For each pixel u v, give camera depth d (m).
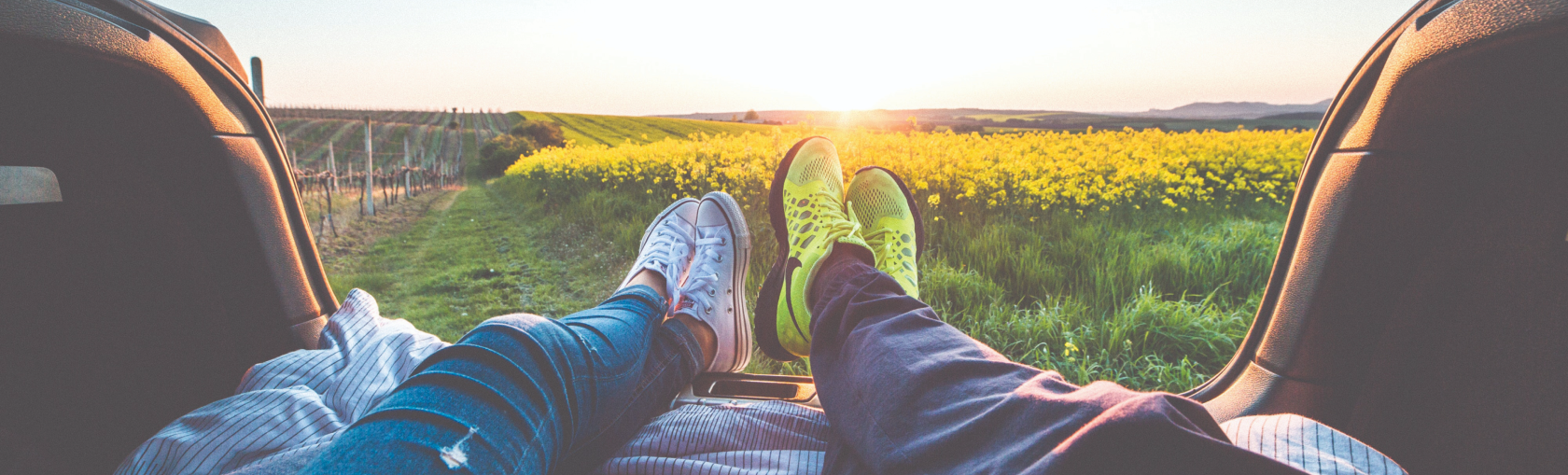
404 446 0.49
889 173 1.87
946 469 0.53
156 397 0.85
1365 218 0.76
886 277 1.00
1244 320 2.12
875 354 0.73
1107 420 0.44
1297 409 0.85
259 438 0.67
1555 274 0.64
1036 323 2.05
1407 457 0.79
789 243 1.65
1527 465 0.68
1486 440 0.71
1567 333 0.64
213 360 0.91
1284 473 0.42
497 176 32.97
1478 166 0.68
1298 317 0.85
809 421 0.92
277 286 0.95
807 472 0.72
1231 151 6.74
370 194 8.31
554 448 0.62
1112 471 0.43
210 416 0.70
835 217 1.58
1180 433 0.42
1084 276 2.50
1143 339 1.94
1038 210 3.78
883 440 0.62
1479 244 0.70
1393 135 0.71
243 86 0.91
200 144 0.83
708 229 1.62
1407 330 0.77
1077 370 1.83
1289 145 6.95
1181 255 2.70
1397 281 0.76
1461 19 0.57
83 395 0.79
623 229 4.15
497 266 3.81
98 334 0.80
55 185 0.74
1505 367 0.69
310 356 0.87
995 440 0.52
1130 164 5.28
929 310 0.83
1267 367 0.91
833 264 1.31
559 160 12.09
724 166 5.81
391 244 5.15
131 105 0.72
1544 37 0.48
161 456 0.64
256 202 0.91
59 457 0.76
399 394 0.55
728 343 1.43
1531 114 0.60
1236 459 0.42
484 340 0.62
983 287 2.33
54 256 0.75
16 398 0.73
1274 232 3.36
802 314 1.34
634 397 0.88
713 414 0.89
